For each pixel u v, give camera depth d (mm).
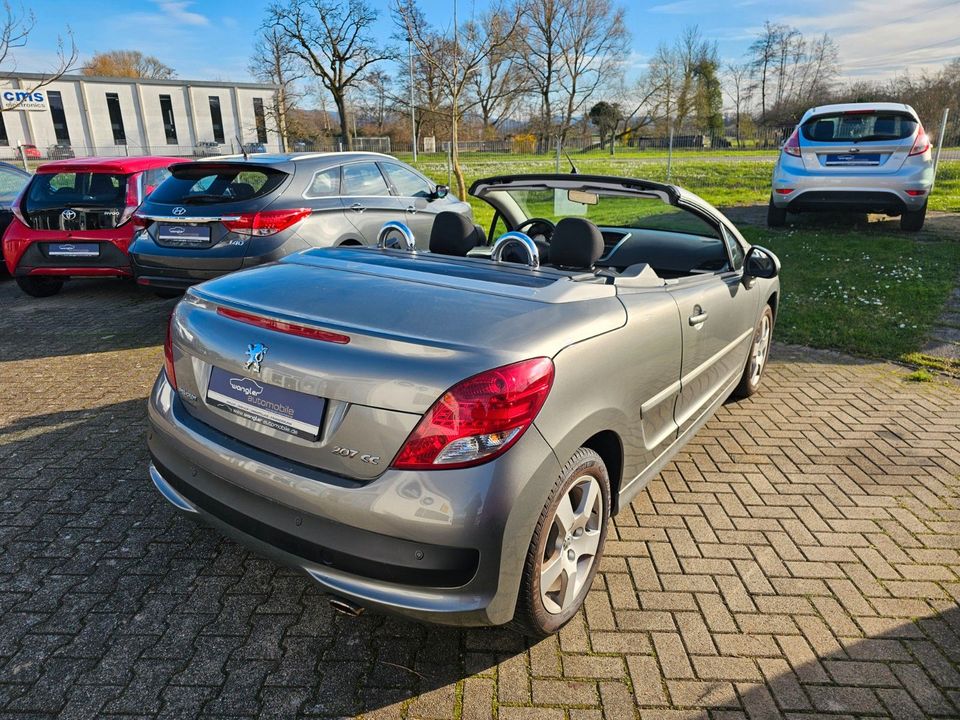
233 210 5660
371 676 2324
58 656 2387
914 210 10406
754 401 4824
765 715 2193
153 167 7348
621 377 2512
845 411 4637
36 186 7078
